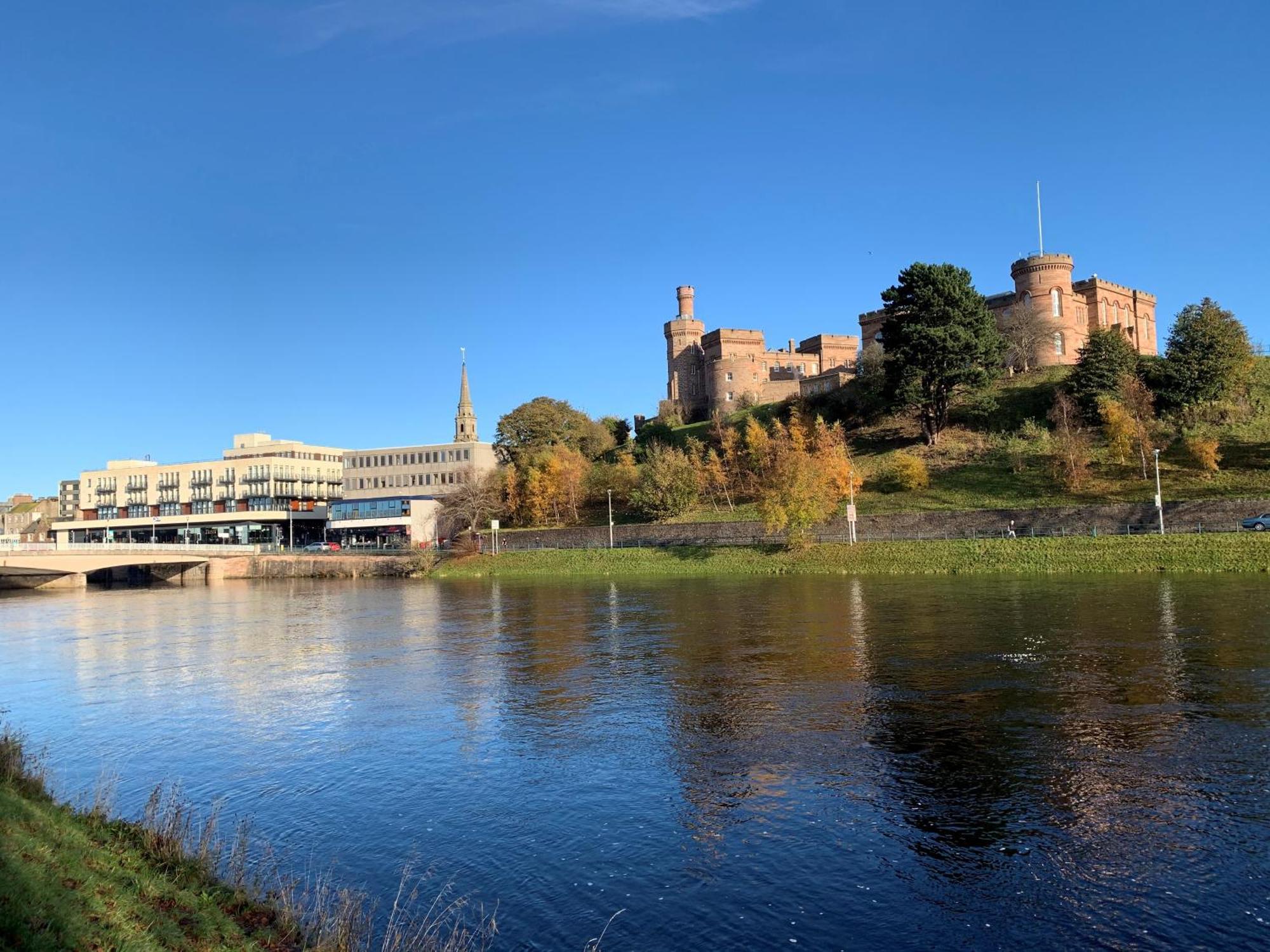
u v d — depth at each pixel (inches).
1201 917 486.9
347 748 915.4
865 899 525.7
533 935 496.7
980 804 665.6
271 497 6633.9
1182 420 3526.1
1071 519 2888.8
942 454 3890.3
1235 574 2209.6
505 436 5713.6
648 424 5895.7
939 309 3855.8
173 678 1379.2
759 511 3612.2
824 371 6156.5
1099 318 4820.4
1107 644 1290.6
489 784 774.5
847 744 835.4
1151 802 653.3
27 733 1019.3
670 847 617.0
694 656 1368.1
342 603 2773.1
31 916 399.9
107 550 4274.1
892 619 1674.5
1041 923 488.1
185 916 466.6
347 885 570.6
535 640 1633.9
